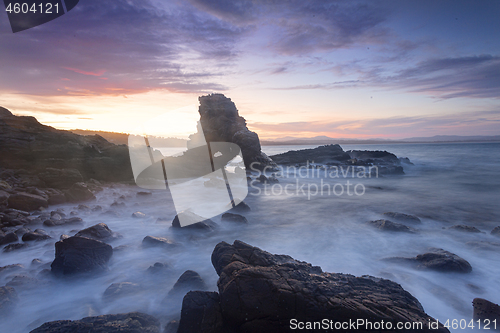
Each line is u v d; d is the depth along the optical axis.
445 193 17.86
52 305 5.00
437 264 6.34
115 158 20.48
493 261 6.94
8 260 7.02
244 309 3.95
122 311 4.80
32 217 10.45
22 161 17.67
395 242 8.37
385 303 3.84
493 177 25.73
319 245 8.13
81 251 6.21
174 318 4.59
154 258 7.07
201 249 7.70
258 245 8.11
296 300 3.83
